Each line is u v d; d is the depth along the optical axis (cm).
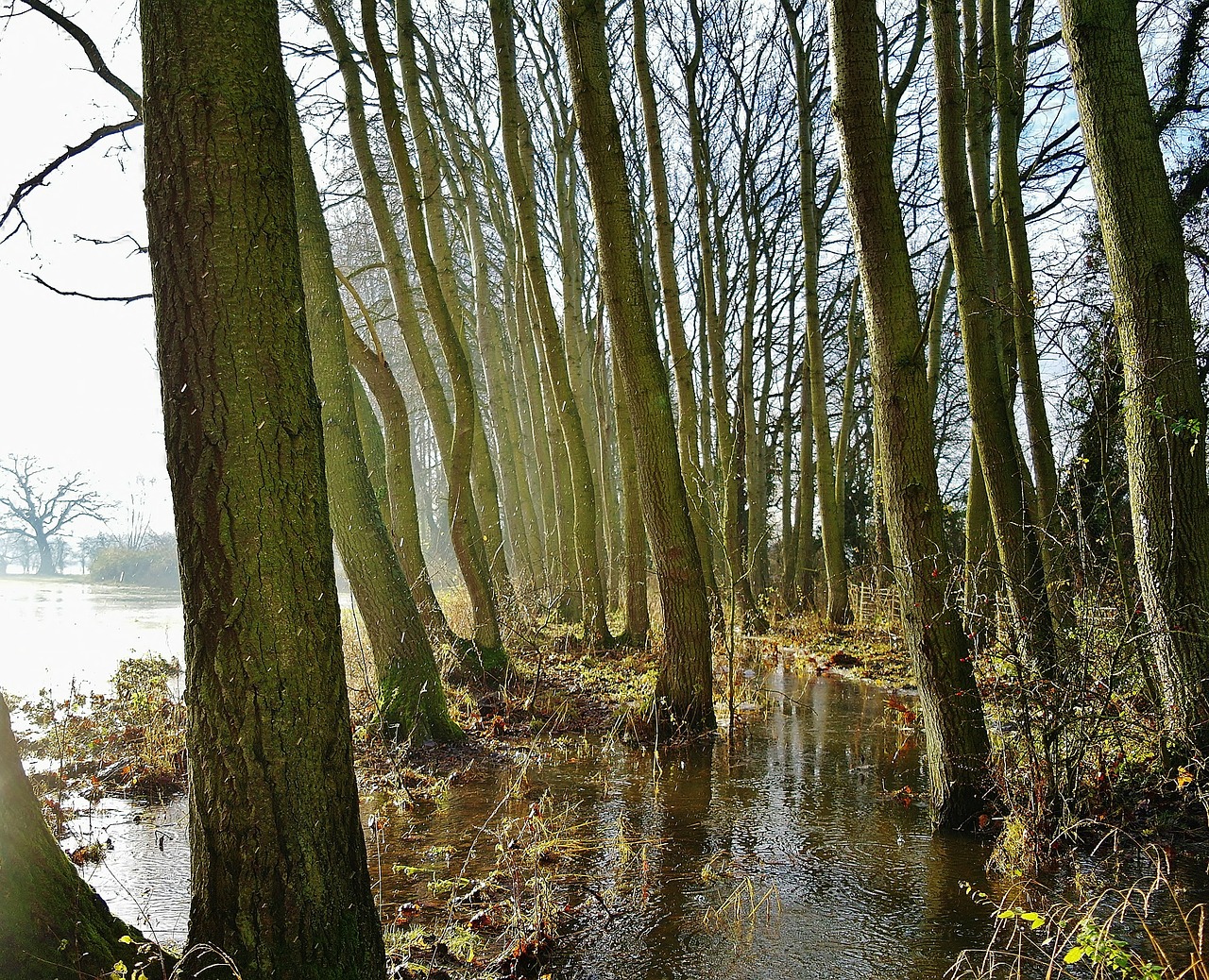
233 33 312
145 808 679
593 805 660
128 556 4522
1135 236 576
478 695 1017
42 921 278
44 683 1272
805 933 440
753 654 1428
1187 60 983
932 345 1541
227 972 297
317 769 313
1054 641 577
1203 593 559
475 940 426
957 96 727
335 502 834
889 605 1670
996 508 722
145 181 317
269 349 313
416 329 1166
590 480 1397
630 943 431
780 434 2908
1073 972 390
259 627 305
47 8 584
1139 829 539
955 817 585
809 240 1786
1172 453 568
